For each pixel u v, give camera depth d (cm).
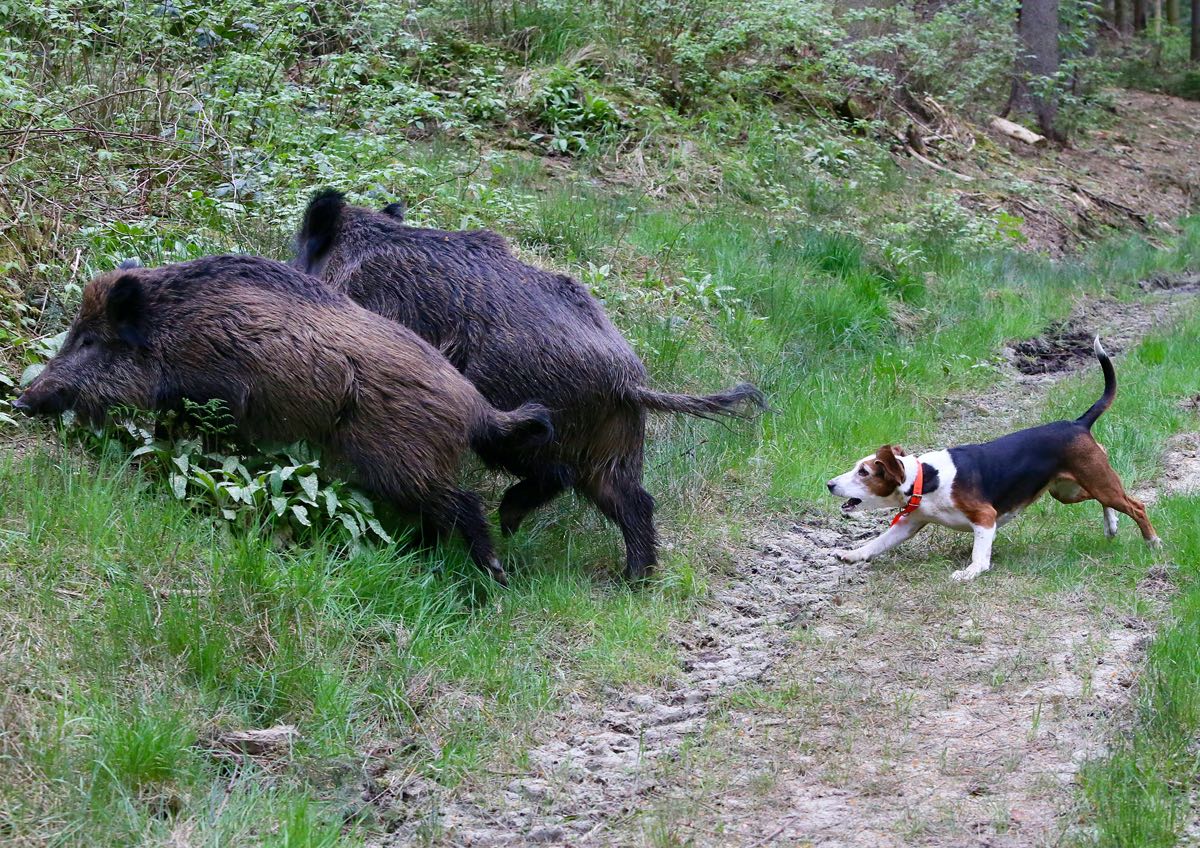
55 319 612
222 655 438
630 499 580
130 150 776
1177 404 866
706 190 1210
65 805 358
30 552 461
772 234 1129
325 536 525
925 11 1892
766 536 664
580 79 1259
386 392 512
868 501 618
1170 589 570
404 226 589
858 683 492
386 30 1148
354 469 525
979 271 1236
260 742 414
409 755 432
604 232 1004
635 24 1389
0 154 692
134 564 471
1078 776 404
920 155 1605
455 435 520
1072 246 1513
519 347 552
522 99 1220
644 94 1303
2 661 406
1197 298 1275
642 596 570
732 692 487
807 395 841
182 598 454
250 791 393
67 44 873
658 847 377
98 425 533
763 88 1497
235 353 514
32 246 646
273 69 957
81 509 486
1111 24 3078
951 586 585
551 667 498
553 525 624
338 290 571
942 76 1762
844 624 555
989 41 1792
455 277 564
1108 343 1093
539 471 575
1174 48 3066
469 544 538
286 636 454
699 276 977
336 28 1144
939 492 605
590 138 1215
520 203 967
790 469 737
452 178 931
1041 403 889
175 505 513
